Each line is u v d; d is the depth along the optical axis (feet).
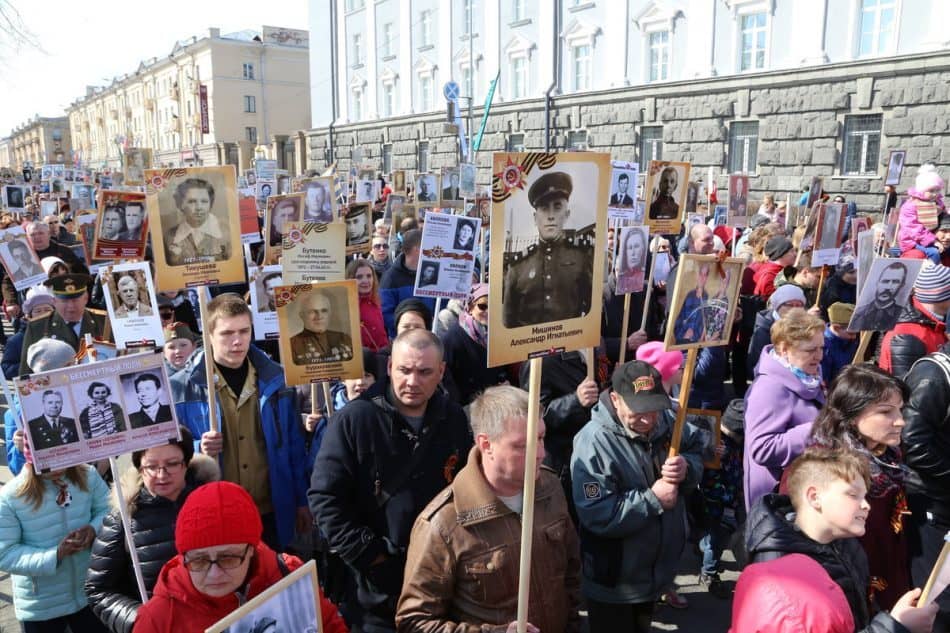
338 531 9.14
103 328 17.98
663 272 21.13
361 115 127.24
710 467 13.29
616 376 10.11
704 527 14.23
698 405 17.57
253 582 7.19
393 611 9.20
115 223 13.16
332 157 133.69
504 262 6.60
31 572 9.81
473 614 7.73
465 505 7.69
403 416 9.58
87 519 10.35
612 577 10.17
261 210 37.86
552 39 88.43
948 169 57.31
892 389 9.23
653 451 10.48
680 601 13.80
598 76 84.48
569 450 12.95
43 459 7.98
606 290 18.54
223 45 192.75
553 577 8.09
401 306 15.48
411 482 9.39
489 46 97.81
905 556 9.78
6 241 19.39
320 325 11.23
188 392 11.40
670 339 9.75
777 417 10.84
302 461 11.71
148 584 8.79
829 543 7.33
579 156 6.93
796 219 45.73
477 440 7.74
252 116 199.93
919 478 10.37
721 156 72.38
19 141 378.94
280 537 11.44
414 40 111.75
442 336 14.89
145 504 8.95
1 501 9.89
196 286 10.93
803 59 64.80
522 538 6.94
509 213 6.59
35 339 16.74
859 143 63.26
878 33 60.64
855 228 21.84
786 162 67.26
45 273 20.04
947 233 24.34
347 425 9.43
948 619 9.55
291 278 13.80
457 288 17.12
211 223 10.92
